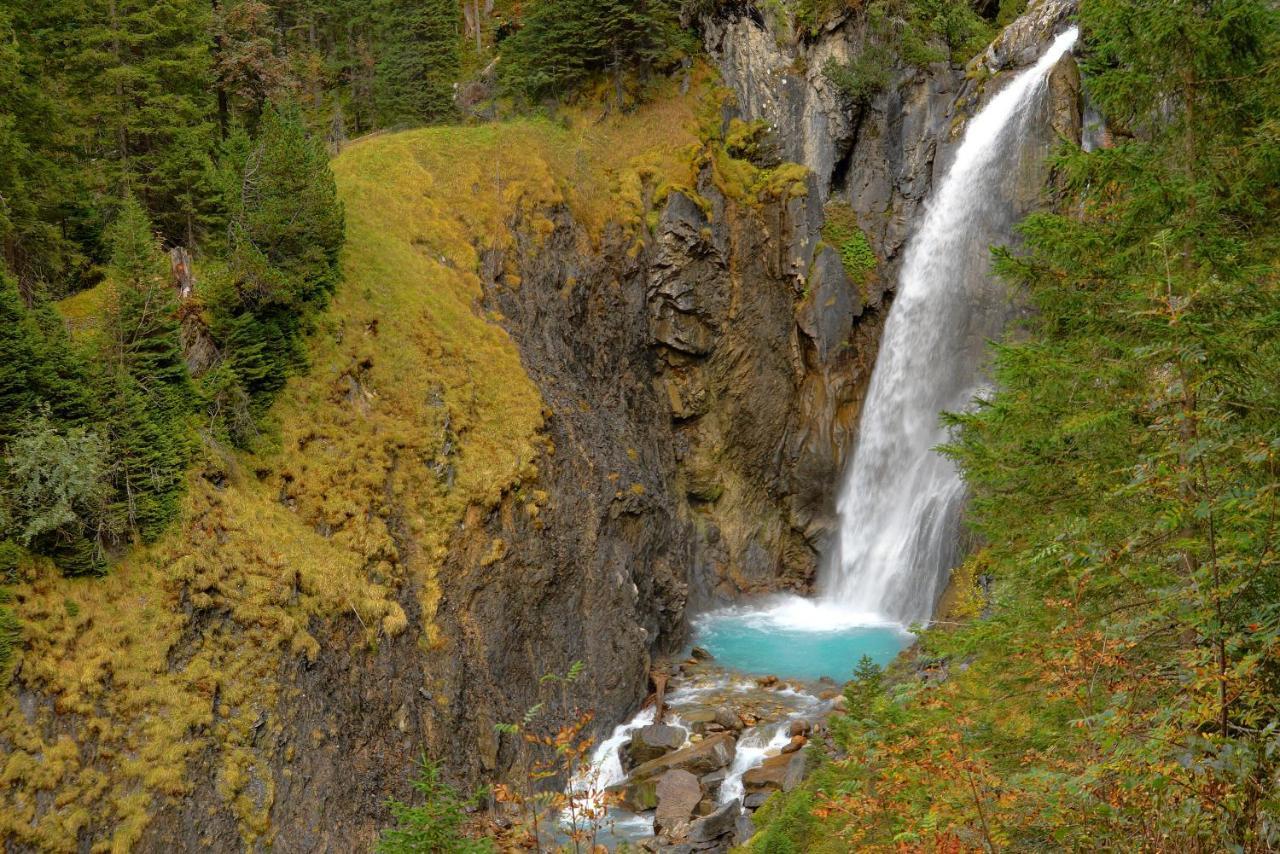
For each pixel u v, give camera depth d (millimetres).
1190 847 6703
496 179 41500
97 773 18156
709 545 43188
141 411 21859
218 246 29328
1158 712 7062
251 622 21953
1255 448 7070
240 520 23391
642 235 43938
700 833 22312
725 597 42656
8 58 26422
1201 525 8383
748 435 44969
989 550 14719
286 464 26078
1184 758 7543
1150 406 9953
